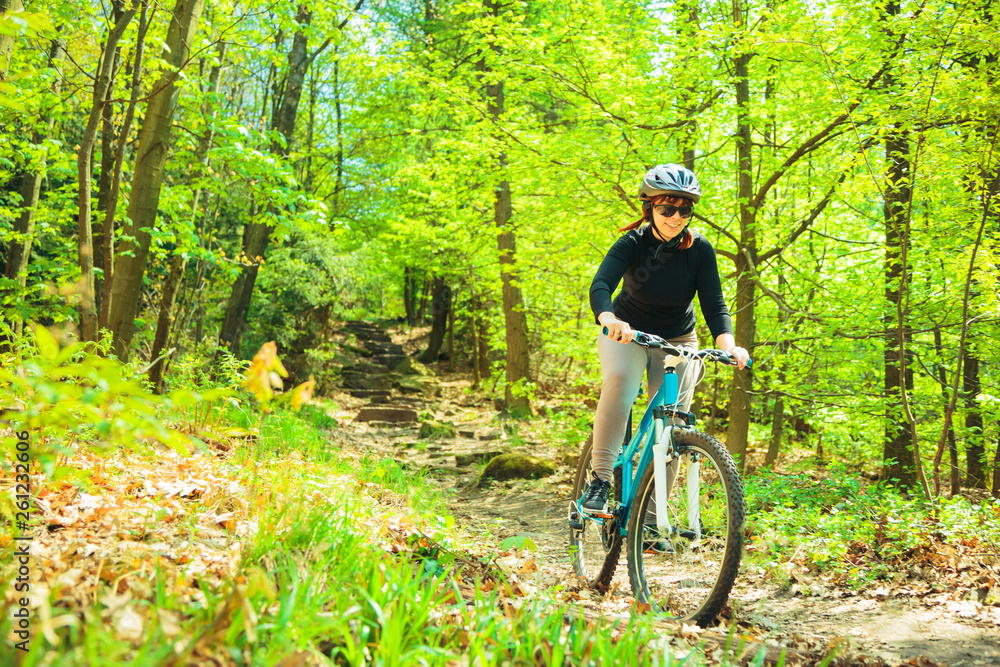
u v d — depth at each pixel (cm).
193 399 158
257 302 1636
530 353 1797
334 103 1750
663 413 297
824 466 1052
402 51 989
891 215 666
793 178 868
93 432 351
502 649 181
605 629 198
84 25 708
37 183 945
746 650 239
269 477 390
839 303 758
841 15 615
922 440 779
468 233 1373
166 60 721
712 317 322
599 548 403
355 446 1000
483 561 353
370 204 1870
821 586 369
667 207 306
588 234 887
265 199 796
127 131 607
